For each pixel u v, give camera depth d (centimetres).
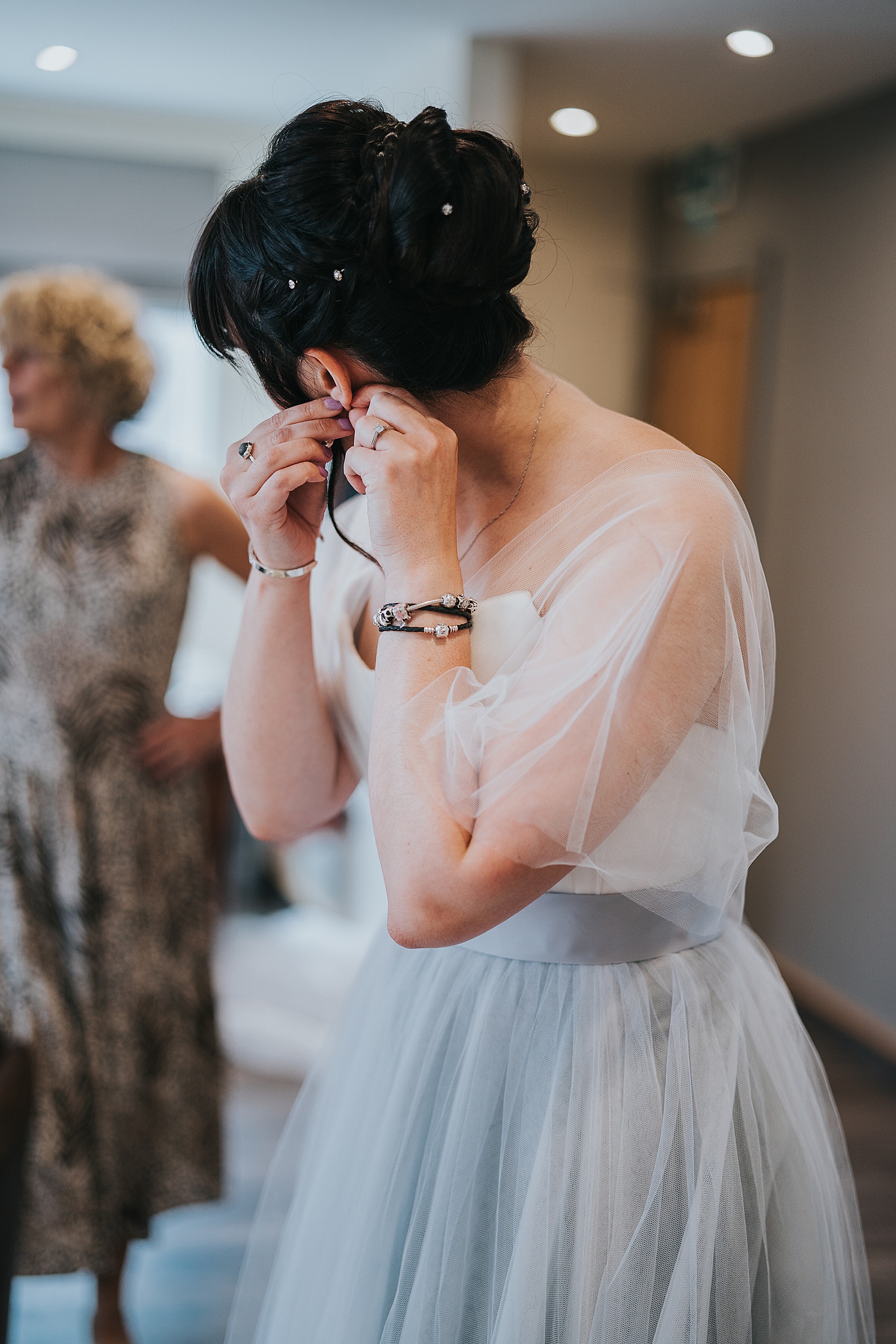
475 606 94
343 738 123
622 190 411
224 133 434
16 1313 208
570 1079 95
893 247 309
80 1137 191
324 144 89
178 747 201
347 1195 111
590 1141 93
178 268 447
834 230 333
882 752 318
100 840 196
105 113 424
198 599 470
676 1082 95
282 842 127
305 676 116
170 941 204
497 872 84
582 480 100
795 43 278
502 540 104
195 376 463
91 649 193
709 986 100
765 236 364
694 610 86
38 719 192
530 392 103
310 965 365
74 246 437
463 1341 98
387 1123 105
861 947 325
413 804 87
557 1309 92
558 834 84
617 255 414
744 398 373
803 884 349
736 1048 98
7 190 427
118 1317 197
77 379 190
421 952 111
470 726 88
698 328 396
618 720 84
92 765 195
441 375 93
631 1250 91
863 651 325
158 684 202
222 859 406
